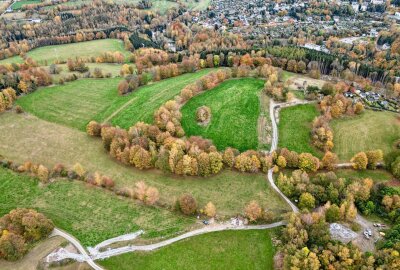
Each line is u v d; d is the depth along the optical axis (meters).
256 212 158.75
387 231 150.75
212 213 162.38
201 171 183.88
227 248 151.12
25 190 181.25
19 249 144.00
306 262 133.00
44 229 154.38
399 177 182.38
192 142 195.75
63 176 188.50
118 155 193.25
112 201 173.88
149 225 161.25
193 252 149.62
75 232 158.00
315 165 185.50
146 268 143.75
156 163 186.50
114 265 144.62
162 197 175.12
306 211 157.38
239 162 186.88
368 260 132.38
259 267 144.12
